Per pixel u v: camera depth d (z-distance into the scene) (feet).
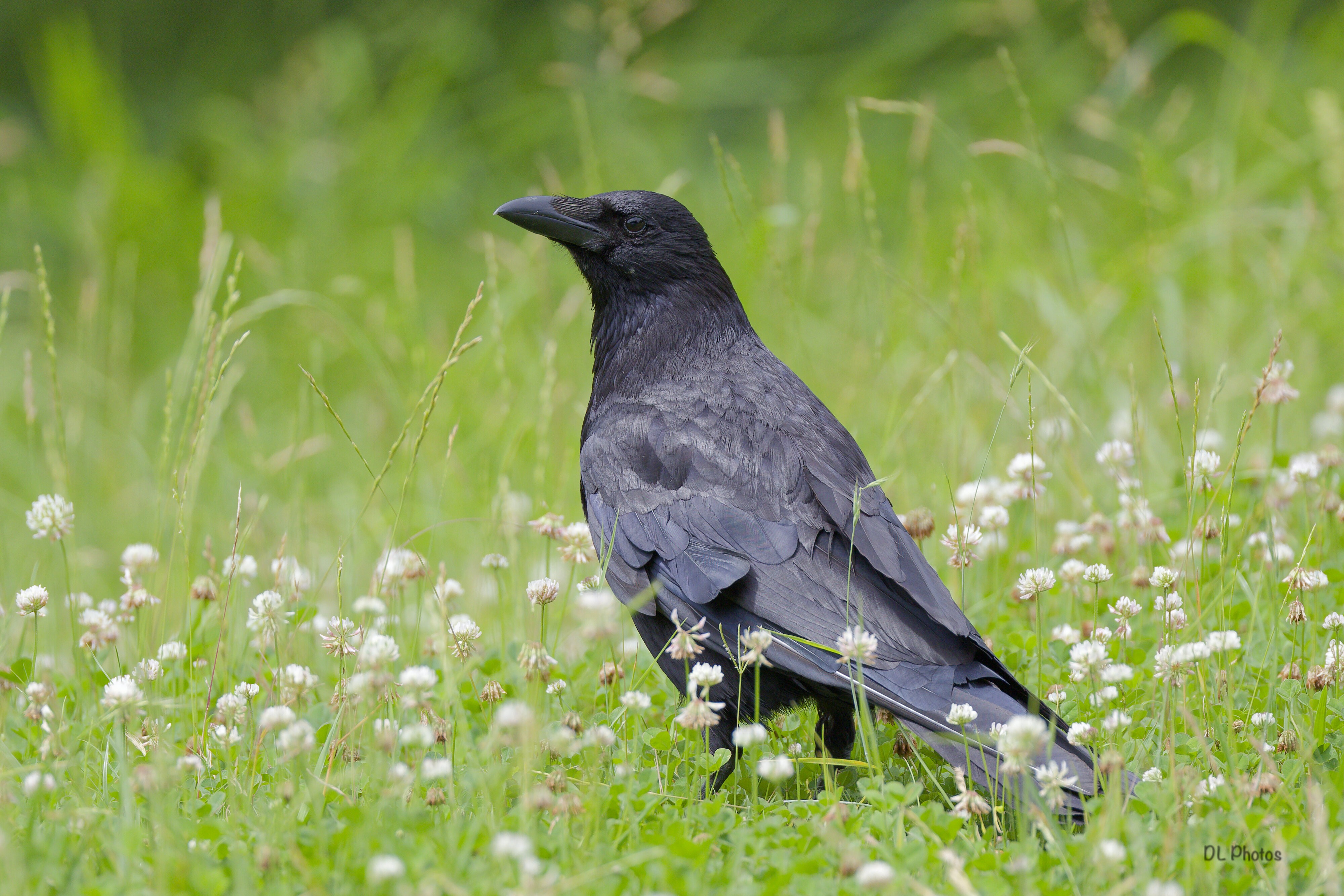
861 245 40.34
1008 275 42.78
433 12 74.59
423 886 14.82
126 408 45.98
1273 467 28.73
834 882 15.96
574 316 40.01
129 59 81.10
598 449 23.80
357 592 32.83
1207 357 40.24
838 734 22.08
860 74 69.51
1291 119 55.72
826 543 21.31
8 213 65.82
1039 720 17.34
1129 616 22.27
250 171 65.67
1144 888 15.55
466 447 38.19
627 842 17.58
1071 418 29.22
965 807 17.72
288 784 17.72
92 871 16.76
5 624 25.41
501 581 29.81
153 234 63.46
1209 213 44.32
